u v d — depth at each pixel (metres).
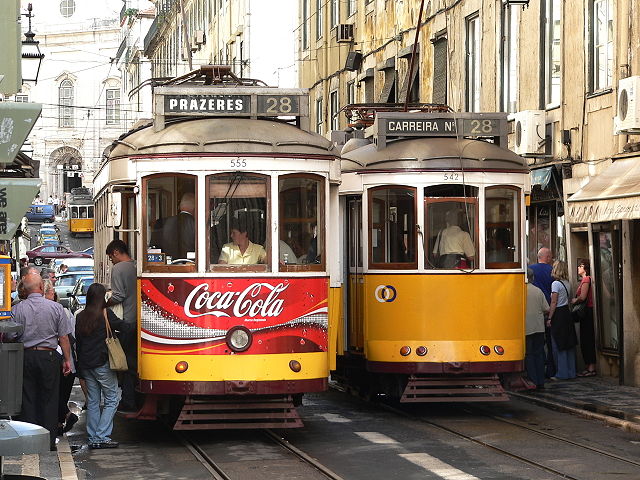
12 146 6.95
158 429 15.70
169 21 72.88
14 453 7.66
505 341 16.39
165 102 14.62
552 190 23.81
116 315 14.22
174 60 71.06
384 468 12.18
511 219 16.59
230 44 54.97
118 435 15.17
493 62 26.83
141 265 14.01
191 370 13.68
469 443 13.93
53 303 13.37
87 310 13.91
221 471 12.16
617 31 20.75
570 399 17.92
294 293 13.93
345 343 17.56
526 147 23.39
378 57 35.94
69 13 124.06
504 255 16.55
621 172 19.56
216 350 13.71
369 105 20.19
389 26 34.84
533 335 19.08
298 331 13.92
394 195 16.56
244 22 50.06
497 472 11.84
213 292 13.77
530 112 23.33
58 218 106.81
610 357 21.28
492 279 16.41
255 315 13.78
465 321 16.31
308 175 14.16
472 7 28.14
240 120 14.53
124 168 14.34
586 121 22.06
